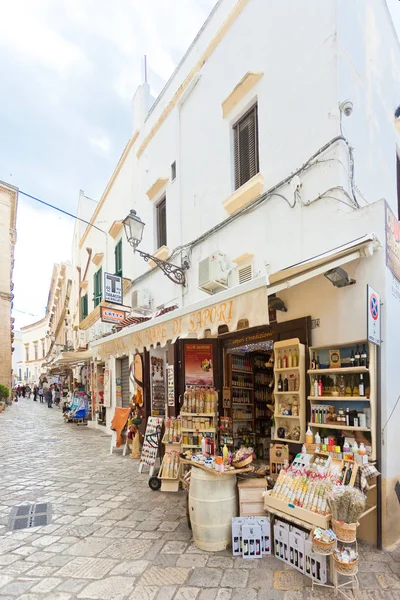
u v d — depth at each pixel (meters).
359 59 5.32
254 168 6.42
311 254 4.95
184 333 4.78
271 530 3.82
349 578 3.25
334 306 4.54
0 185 27.83
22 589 3.17
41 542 4.09
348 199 4.69
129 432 8.97
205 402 6.43
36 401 36.25
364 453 3.84
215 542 3.85
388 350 4.07
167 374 8.12
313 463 4.09
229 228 6.66
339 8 4.93
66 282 29.09
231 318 3.99
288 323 5.09
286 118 5.55
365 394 4.07
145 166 10.52
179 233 8.29
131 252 11.38
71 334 25.12
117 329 9.52
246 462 4.04
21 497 5.67
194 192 7.89
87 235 18.52
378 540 3.76
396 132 6.69
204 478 3.96
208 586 3.18
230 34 6.98
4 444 10.76
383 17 6.19
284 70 5.65
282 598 2.99
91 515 4.89
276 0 5.87
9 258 29.42
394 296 4.33
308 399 4.60
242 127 6.76
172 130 9.02
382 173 5.66
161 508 5.14
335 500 3.20
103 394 14.77
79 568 3.51
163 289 9.02
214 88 7.39
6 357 28.95
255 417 7.58
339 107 4.75
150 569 3.48
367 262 4.22
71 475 6.98
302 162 5.24
